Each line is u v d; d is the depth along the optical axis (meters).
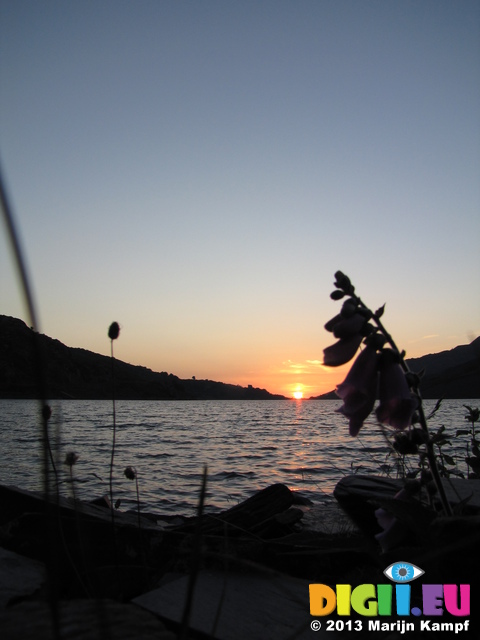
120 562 2.85
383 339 1.70
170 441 33.69
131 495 8.73
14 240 0.48
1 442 26.92
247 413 109.62
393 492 2.79
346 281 1.83
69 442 30.48
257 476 14.74
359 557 2.67
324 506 3.93
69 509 2.88
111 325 2.67
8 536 3.00
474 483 3.20
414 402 1.67
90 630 1.34
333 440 33.41
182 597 2.34
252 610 2.18
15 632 1.32
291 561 2.72
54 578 0.70
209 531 2.90
